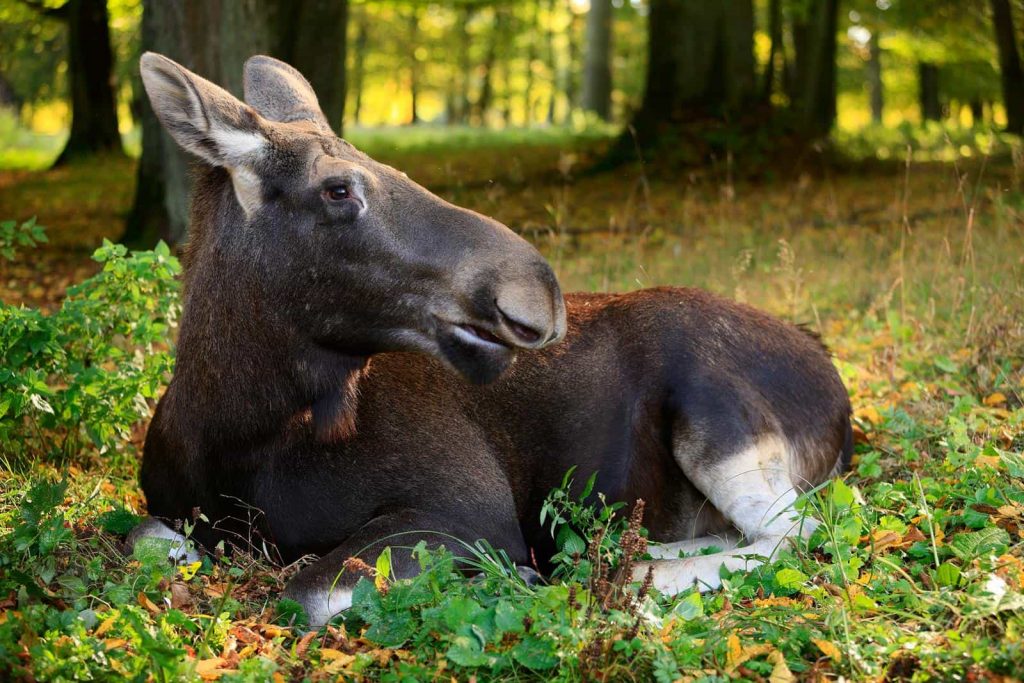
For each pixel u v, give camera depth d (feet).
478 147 85.30
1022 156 30.30
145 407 19.42
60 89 119.44
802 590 13.30
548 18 149.89
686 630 12.55
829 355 17.94
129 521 16.19
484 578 14.56
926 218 39.50
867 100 150.41
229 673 11.78
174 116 13.93
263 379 14.46
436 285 13.73
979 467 16.20
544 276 13.46
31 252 43.73
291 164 14.12
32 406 17.75
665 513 16.60
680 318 16.72
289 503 14.82
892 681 11.42
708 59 62.23
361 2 95.81
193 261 14.92
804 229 39.75
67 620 12.55
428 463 15.17
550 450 16.38
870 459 17.46
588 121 108.27
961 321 24.43
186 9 33.91
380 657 12.46
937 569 13.41
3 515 15.46
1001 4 66.18
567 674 11.78
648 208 43.73
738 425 15.88
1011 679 10.95
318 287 14.12
